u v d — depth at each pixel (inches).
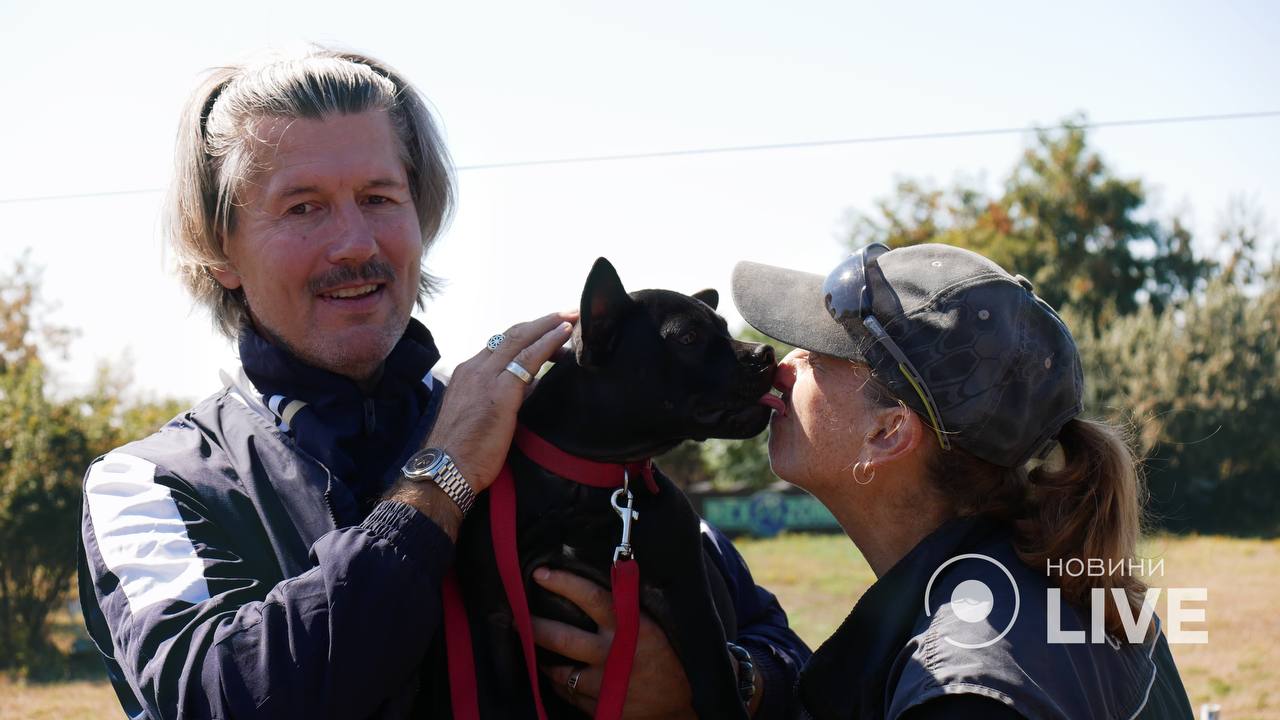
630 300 107.3
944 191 1398.9
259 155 104.5
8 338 790.5
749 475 939.3
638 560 102.5
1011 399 87.4
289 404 106.3
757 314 99.7
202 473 102.8
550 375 109.0
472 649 102.0
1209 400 844.6
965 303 88.4
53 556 510.9
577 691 103.8
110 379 576.1
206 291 117.8
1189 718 92.6
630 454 105.4
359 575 88.4
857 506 97.0
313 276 104.8
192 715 86.4
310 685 85.4
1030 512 90.0
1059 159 1325.0
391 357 112.5
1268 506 823.7
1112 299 1170.0
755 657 113.2
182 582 95.0
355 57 117.1
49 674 453.4
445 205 123.6
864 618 90.6
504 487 102.6
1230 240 1041.5
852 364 95.4
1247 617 457.1
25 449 519.2
